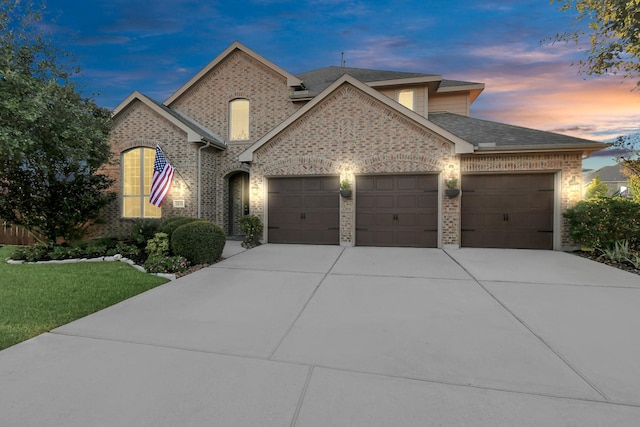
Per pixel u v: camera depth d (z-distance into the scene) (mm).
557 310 4355
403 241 10062
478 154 9516
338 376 2723
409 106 13031
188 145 11484
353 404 2334
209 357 3057
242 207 13859
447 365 2910
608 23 8516
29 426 2086
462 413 2234
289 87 13055
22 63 7195
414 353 3145
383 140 10000
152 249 7289
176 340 3443
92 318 4102
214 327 3820
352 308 4492
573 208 8805
